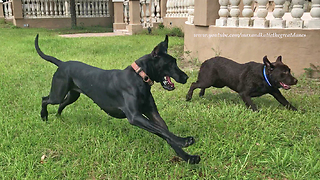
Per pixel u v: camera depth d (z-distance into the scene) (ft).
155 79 11.82
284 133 13.53
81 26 71.05
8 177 10.19
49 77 23.72
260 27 22.77
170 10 55.42
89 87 12.60
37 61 29.76
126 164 10.87
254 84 15.78
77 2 71.97
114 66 26.86
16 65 27.73
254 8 32.27
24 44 39.70
